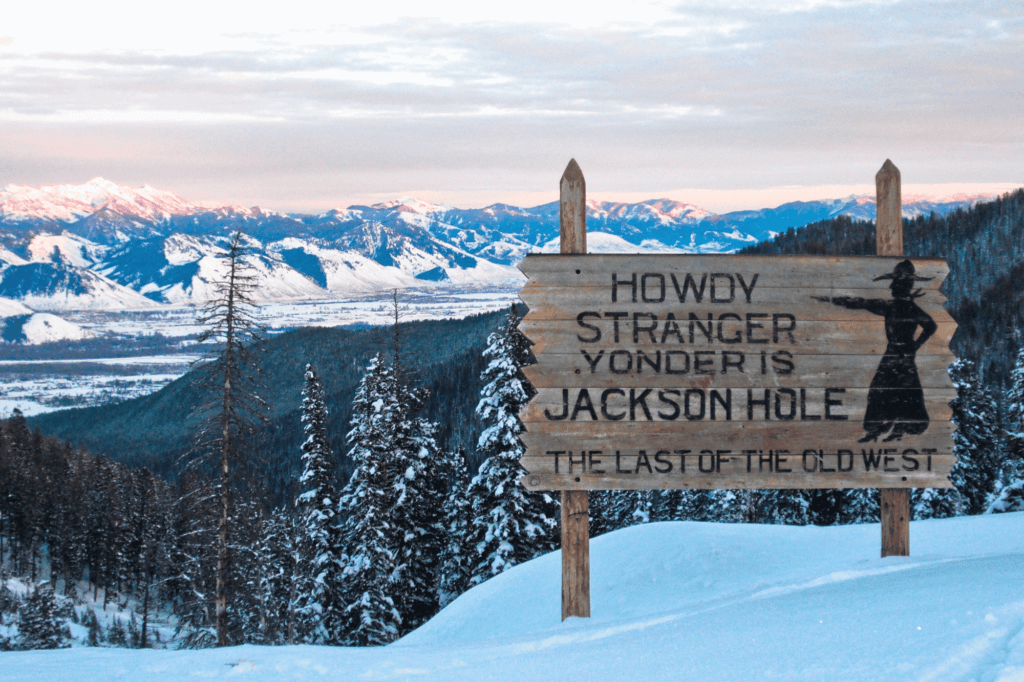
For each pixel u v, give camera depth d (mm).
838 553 14414
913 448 10070
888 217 10406
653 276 9898
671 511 47750
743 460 9891
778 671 5207
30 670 7047
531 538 31719
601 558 16094
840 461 9992
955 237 190500
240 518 27812
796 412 9969
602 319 9844
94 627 73688
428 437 39406
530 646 7648
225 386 24531
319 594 35938
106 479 101375
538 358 9781
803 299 10047
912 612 6172
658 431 9812
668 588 13852
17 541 98812
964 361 41781
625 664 6043
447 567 38812
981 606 5902
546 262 9844
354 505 33250
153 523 93500
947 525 16203
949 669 4691
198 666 6992
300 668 6855
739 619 7262
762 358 9977
